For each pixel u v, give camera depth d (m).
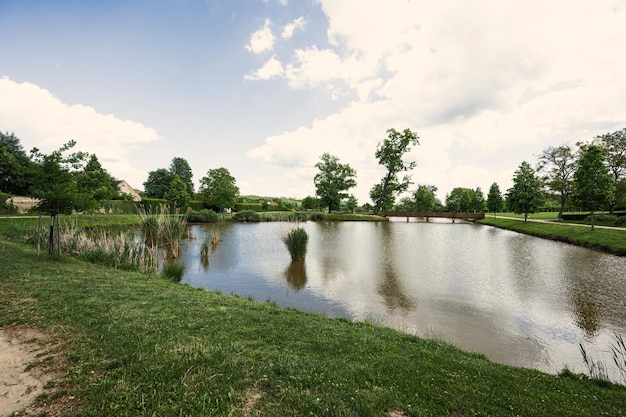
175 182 40.09
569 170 32.84
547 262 13.16
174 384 2.74
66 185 9.14
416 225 35.91
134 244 11.27
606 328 6.39
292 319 5.50
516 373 3.95
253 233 23.97
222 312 5.39
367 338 4.75
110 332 3.92
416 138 45.09
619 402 3.22
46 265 7.97
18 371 2.92
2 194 24.06
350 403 2.65
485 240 21.03
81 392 2.57
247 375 3.01
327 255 14.99
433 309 7.55
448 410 2.72
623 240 15.36
